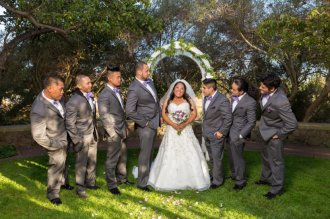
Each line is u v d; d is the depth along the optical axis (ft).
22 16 21.81
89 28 21.39
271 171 16.06
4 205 13.93
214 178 16.89
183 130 16.79
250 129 16.20
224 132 16.33
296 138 26.07
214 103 16.43
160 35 30.17
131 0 20.86
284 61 28.32
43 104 13.60
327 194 15.71
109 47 30.42
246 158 21.90
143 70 15.78
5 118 31.04
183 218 12.96
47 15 20.01
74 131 14.65
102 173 18.58
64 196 15.12
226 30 29.63
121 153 16.85
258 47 29.01
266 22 19.88
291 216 13.39
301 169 19.51
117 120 15.74
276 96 14.88
